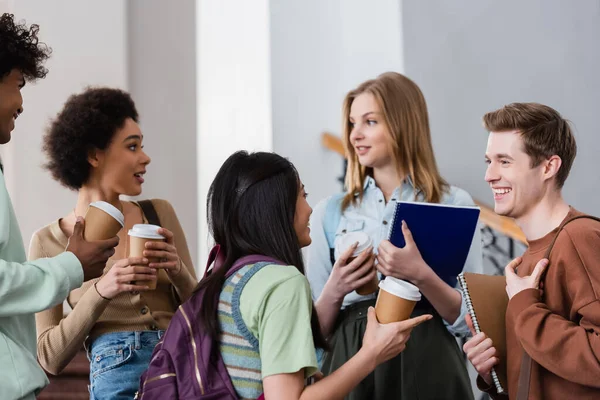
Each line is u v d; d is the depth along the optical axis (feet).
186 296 9.65
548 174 8.29
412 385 9.72
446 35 19.48
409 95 10.84
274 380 6.84
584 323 7.51
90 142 9.93
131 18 17.52
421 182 10.69
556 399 7.70
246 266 7.34
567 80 19.20
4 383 7.06
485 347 8.27
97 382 9.39
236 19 18.93
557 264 7.82
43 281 7.37
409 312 7.68
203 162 17.99
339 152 19.26
